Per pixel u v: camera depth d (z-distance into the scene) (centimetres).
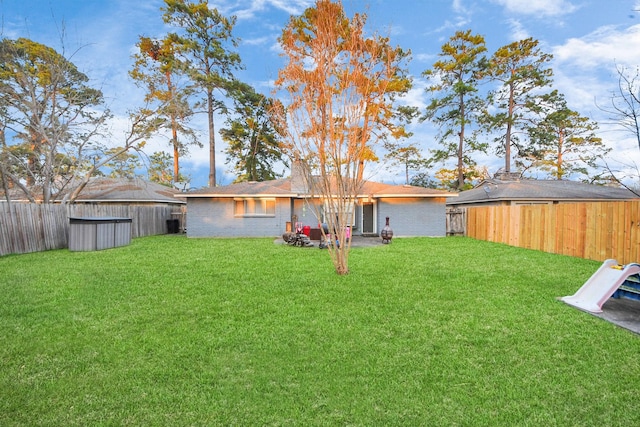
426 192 1666
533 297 536
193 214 1659
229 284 633
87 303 516
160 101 1611
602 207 874
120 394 278
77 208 1330
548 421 244
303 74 672
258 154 2736
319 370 316
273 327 419
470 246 1219
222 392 281
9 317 454
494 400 269
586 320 433
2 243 1027
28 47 1352
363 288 598
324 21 664
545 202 1777
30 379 299
